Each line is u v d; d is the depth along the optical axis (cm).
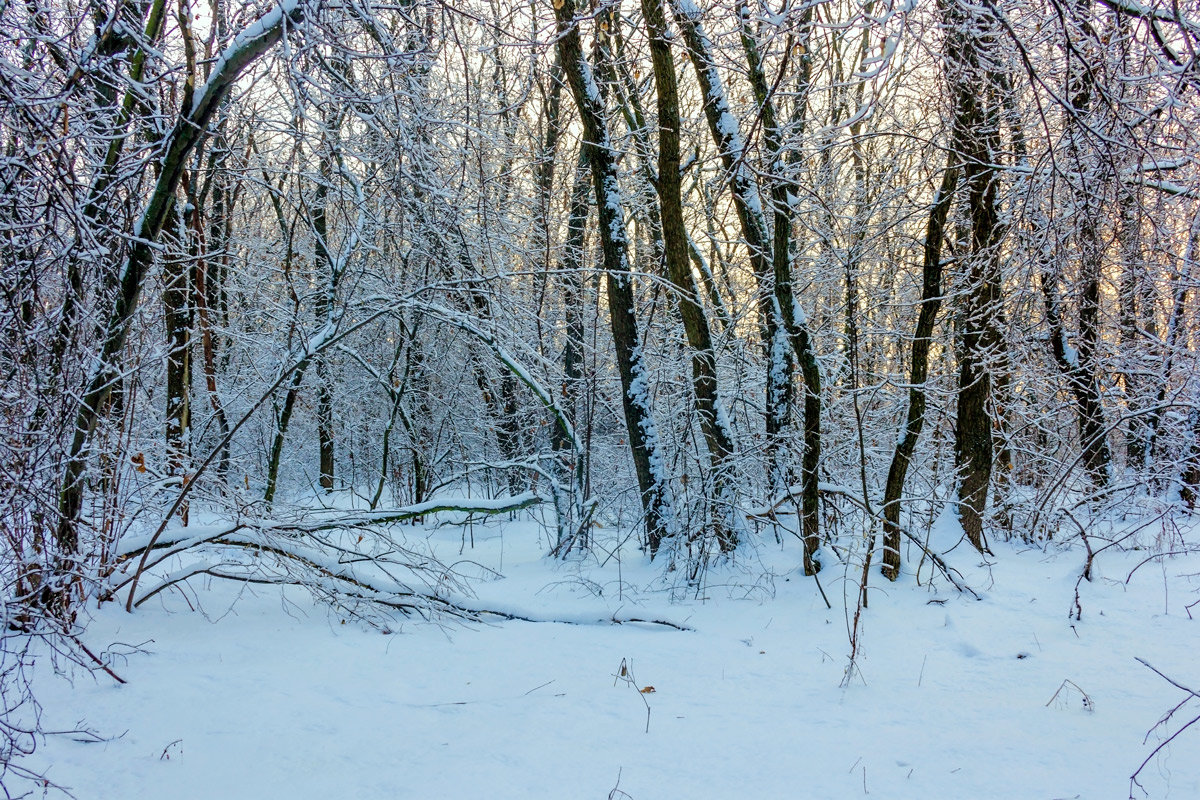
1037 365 1084
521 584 844
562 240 1384
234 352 1516
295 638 627
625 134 1114
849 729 472
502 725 484
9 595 539
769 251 938
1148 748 435
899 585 747
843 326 1108
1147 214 589
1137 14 588
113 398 658
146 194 645
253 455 1622
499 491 1489
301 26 536
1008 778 408
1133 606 682
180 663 557
